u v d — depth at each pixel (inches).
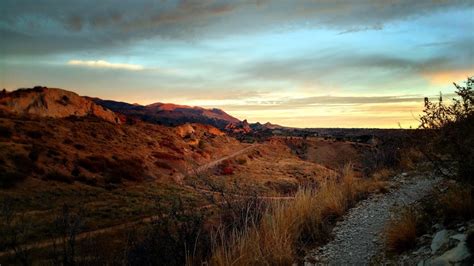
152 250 211.8
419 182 288.7
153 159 2556.6
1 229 289.3
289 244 187.6
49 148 2012.8
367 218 228.7
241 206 239.6
